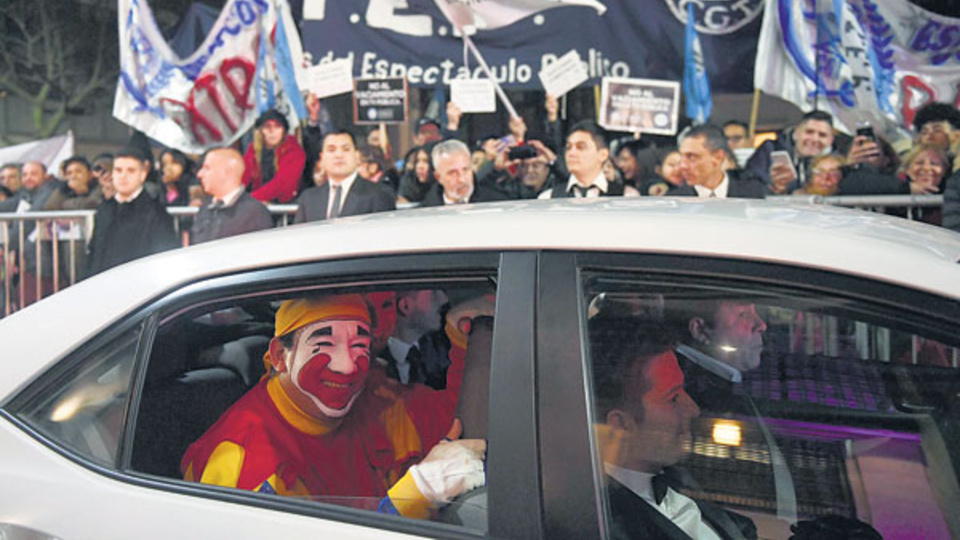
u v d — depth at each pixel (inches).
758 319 58.1
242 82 252.5
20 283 267.1
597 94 237.9
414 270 65.2
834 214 69.8
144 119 256.7
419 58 240.7
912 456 54.1
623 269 60.8
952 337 53.2
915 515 53.6
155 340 69.7
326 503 63.7
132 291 71.8
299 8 249.3
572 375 58.9
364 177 241.4
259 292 68.7
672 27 228.2
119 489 66.2
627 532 56.0
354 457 64.8
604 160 228.4
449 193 236.2
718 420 57.7
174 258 73.4
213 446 67.2
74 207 267.3
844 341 56.2
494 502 58.4
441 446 62.0
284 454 65.7
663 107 227.8
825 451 55.9
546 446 57.9
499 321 61.4
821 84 223.1
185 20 253.4
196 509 64.4
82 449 68.5
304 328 66.7
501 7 234.5
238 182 238.4
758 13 224.5
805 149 223.3
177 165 255.9
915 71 217.6
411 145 252.5
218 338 69.3
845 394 56.1
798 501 55.7
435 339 63.9
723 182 224.1
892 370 55.0
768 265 58.5
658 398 58.4
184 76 254.1
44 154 272.5
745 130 229.5
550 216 66.3
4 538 66.1
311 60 245.4
